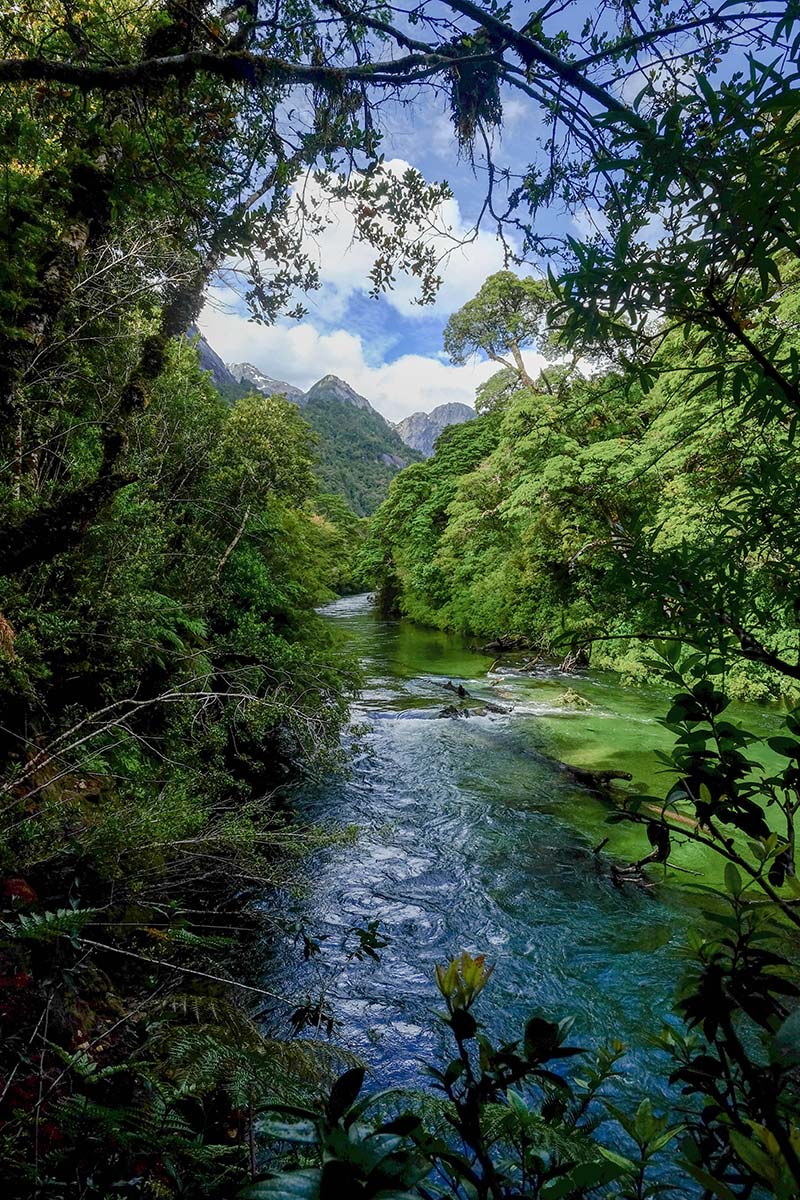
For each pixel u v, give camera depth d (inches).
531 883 237.9
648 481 303.4
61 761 150.0
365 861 252.8
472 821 291.6
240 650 268.2
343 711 277.9
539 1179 25.6
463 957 25.1
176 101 88.7
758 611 34.3
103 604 182.5
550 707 497.0
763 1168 15.6
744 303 30.3
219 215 95.7
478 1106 23.3
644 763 365.4
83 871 112.4
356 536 1982.0
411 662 716.0
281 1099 59.2
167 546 271.7
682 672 34.0
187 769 187.9
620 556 38.5
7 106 88.2
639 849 262.2
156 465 271.4
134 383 165.3
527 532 659.4
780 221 23.7
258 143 92.2
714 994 26.6
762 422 31.6
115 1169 54.7
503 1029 161.0
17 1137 60.9
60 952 94.8
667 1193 108.2
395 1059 149.7
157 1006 96.5
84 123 90.6
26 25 85.0
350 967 183.6
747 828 30.5
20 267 115.8
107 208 138.3
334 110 85.4
